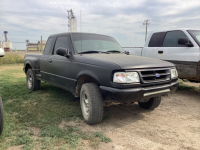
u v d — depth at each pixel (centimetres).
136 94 278
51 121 331
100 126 323
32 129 304
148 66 298
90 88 314
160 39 594
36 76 535
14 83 686
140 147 254
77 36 413
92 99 308
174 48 534
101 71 297
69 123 332
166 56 554
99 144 260
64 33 437
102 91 296
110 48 425
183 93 580
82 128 313
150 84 295
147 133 299
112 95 283
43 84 651
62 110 389
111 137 283
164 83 320
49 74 461
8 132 286
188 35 510
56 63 424
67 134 284
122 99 277
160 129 315
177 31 547
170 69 332
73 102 450
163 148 252
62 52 368
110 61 299
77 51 379
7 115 350
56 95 502
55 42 461
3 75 899
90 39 420
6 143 254
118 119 359
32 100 462
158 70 315
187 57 495
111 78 281
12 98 477
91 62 322
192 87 647
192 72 486
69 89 386
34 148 244
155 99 390
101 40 435
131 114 389
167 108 433
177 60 522
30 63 546
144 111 410
